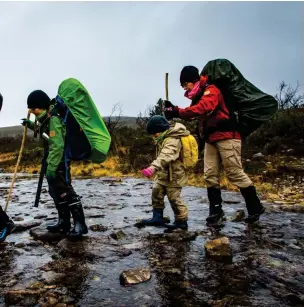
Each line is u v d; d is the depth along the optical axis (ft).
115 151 48.98
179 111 13.21
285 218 15.97
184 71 13.94
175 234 12.60
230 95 13.71
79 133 11.49
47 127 11.95
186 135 13.26
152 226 14.62
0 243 12.12
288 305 7.27
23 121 13.07
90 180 35.42
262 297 7.65
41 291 7.99
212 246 10.61
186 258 10.37
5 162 67.36
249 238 12.55
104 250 11.05
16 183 34.81
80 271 9.35
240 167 14.11
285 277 8.75
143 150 47.50
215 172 14.52
